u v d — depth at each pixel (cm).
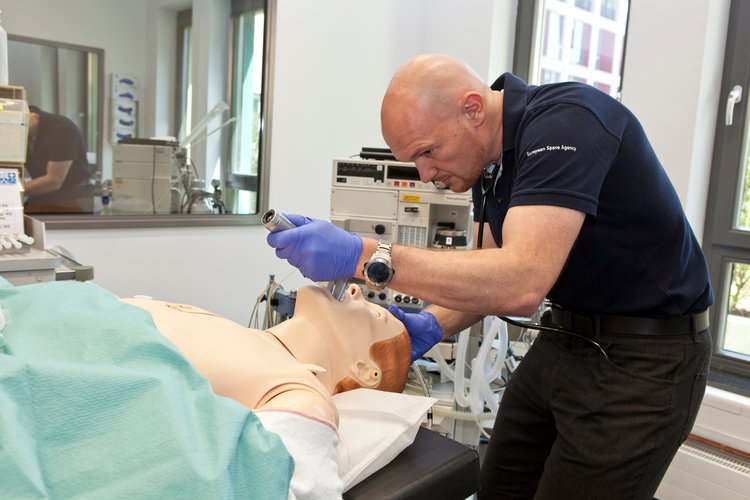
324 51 302
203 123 302
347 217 200
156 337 72
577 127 96
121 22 311
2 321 82
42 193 265
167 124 334
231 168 313
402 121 109
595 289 116
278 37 283
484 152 116
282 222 103
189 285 272
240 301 290
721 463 205
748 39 222
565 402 122
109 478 56
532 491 141
